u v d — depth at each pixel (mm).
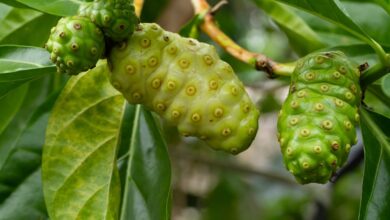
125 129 628
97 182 607
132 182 616
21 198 637
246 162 1374
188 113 542
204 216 1160
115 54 542
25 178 642
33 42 693
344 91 540
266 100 1052
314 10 554
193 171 1184
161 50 542
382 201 556
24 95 709
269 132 1517
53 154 606
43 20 686
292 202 1265
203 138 550
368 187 557
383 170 565
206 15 645
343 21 550
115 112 621
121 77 543
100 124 617
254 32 1165
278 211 1264
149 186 611
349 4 688
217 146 551
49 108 652
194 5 652
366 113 581
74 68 523
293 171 522
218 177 1160
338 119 525
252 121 546
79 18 523
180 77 540
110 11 523
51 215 598
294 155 520
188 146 1133
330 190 1107
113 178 607
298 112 533
